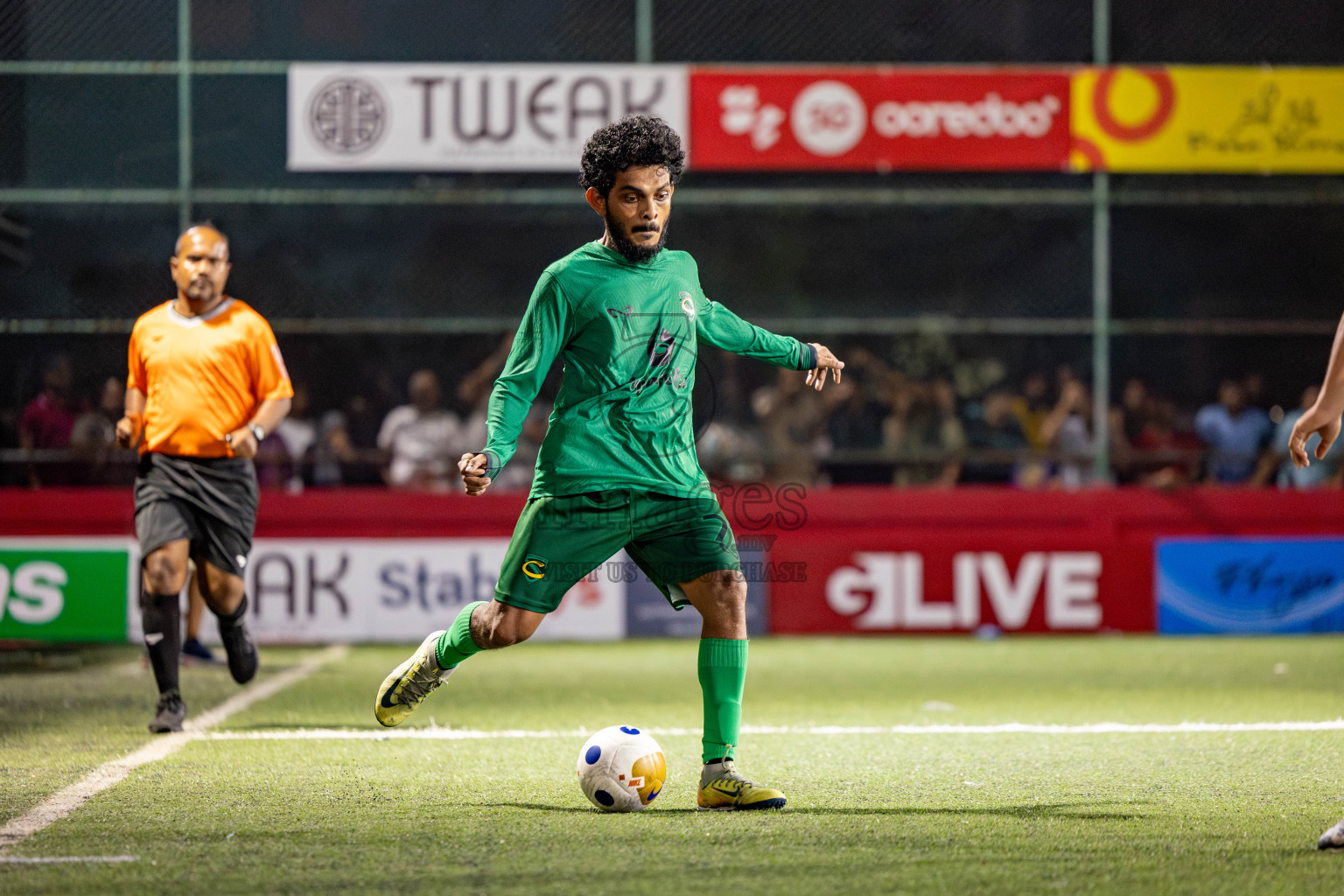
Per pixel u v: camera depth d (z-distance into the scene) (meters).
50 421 39.12
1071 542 40.28
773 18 41.22
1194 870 13.27
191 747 20.95
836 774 18.53
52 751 20.59
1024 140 39.81
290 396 23.77
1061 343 41.44
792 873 13.14
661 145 15.70
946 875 13.07
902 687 29.41
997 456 40.03
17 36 40.00
